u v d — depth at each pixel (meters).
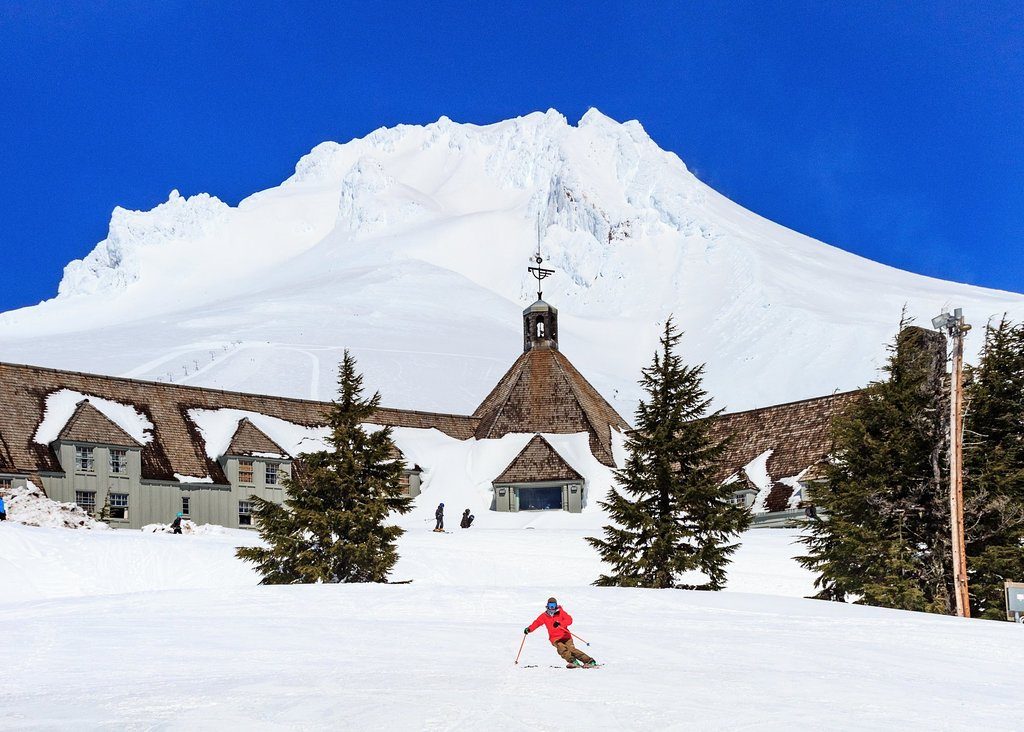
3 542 39.91
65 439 58.72
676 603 27.88
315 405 76.00
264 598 28.66
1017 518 34.47
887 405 36.31
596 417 77.50
